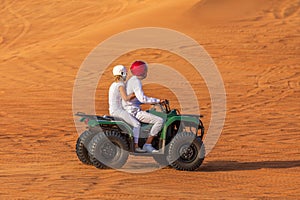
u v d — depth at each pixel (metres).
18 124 32.97
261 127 32.53
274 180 22.03
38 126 32.50
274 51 53.03
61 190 19.88
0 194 19.31
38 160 24.53
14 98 40.72
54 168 23.09
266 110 37.06
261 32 58.72
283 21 62.28
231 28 60.31
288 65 49.34
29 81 46.50
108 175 22.11
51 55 55.16
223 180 21.86
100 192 19.66
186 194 19.70
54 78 47.41
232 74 47.19
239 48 53.91
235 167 24.02
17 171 22.58
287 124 33.38
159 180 21.61
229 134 30.73
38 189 19.97
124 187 20.44
